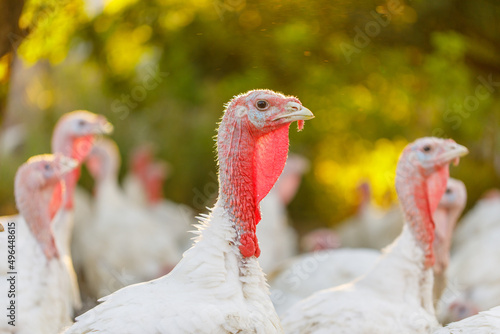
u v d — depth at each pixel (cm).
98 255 1270
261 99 548
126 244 1270
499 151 1625
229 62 1227
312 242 1452
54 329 671
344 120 1443
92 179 1738
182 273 525
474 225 1408
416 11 1090
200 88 1354
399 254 663
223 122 553
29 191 688
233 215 541
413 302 653
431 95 1253
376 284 659
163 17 1205
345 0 1062
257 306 527
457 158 681
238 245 536
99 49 1225
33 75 1602
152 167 1661
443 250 760
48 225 688
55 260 684
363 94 1302
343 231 1673
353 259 913
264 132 550
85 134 946
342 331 630
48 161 697
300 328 648
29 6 888
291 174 1493
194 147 1761
